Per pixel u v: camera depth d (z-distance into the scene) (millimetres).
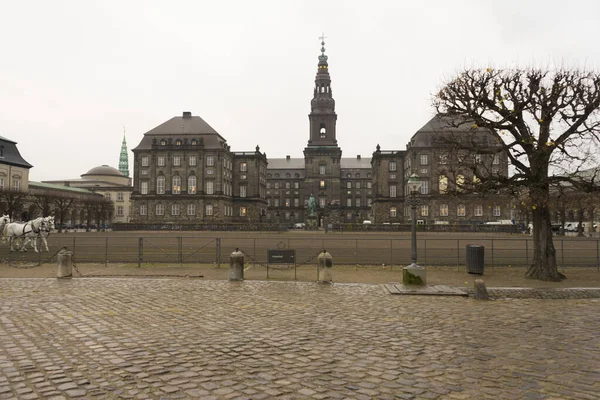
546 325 12148
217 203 107188
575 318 13070
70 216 125062
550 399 7016
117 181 170625
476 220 95125
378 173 115125
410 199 19734
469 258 23469
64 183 160250
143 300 15516
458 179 25188
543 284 20266
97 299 15617
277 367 8508
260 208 126250
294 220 165875
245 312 13664
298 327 11789
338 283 19906
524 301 15938
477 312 13930
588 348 9898
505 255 33000
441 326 12000
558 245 42969
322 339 10594
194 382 7660
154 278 21250
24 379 7746
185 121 113000
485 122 22859
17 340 10258
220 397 6996
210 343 10172
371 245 42969
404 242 46844
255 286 18953
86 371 8195
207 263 27500
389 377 7988
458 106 23797
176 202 107250
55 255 30438
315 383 7660
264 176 135875
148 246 40469
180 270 24375
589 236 67562
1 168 95562
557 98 21844
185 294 16812
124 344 10016
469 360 9000
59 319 12469
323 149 138875
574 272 24500
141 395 7059
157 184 108125
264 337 10750
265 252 34969
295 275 21453
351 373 8195
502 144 23000
